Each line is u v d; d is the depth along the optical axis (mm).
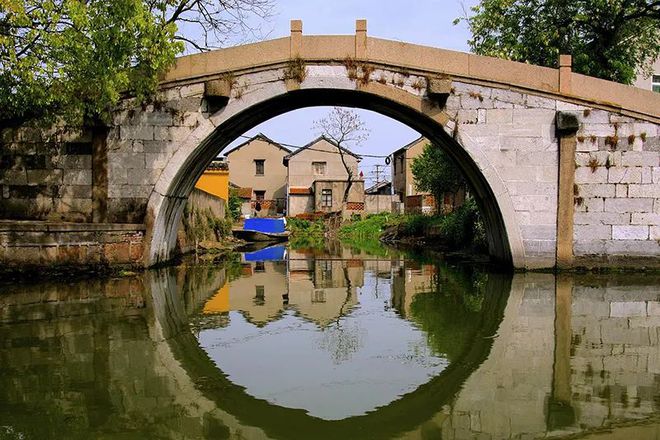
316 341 6926
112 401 4828
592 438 4078
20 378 5391
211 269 15102
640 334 7109
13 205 12961
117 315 8289
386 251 22094
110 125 12922
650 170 12688
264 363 5984
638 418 4441
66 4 9469
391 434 4211
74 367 5746
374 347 6617
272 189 53125
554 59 17359
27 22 9203
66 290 10430
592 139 12766
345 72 13094
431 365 5879
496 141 12906
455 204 29203
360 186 46562
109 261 12398
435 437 4141
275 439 4121
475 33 18375
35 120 11992
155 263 13766
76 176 12961
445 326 7695
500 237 13828
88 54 9797
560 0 16781
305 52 13070
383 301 9836
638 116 12672
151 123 12953
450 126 12945
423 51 13023
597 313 8422
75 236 11930
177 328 7598
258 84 13062
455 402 4832
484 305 9188
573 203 12797
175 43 10781
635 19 16969
